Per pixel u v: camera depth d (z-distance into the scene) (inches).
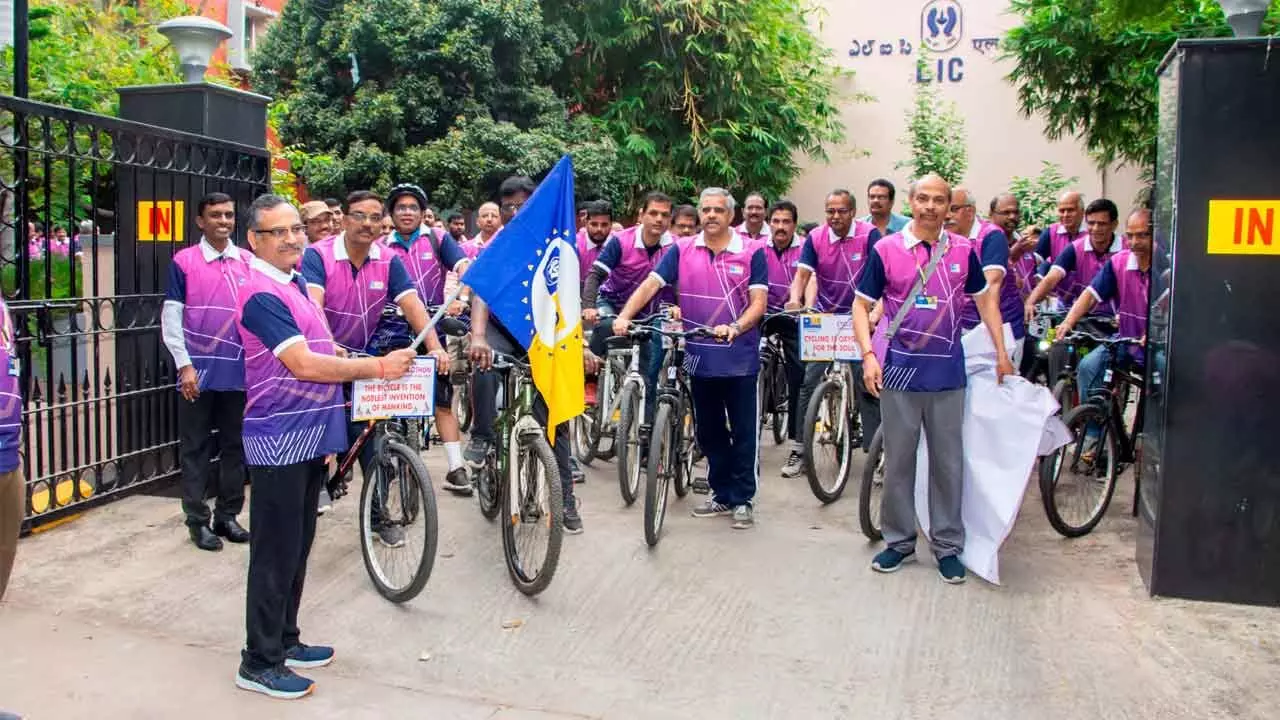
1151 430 208.7
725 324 246.4
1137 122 479.5
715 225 242.5
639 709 159.0
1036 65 486.9
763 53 642.2
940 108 701.3
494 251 198.2
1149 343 211.9
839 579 214.8
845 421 280.7
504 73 566.9
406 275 229.9
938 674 170.6
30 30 330.0
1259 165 192.4
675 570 219.6
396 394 191.2
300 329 159.6
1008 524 212.2
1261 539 197.3
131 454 262.2
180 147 265.0
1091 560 227.9
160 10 436.1
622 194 611.5
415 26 527.2
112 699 157.6
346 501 268.5
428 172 525.7
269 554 159.5
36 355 263.7
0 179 246.5
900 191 716.0
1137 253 263.4
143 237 264.8
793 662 175.5
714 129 636.7
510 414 216.8
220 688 162.4
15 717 131.3
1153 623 189.9
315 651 172.9
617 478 303.1
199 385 225.1
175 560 221.3
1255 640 182.1
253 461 158.4
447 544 234.2
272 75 577.9
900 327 214.4
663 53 636.1
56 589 203.2
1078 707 158.7
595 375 247.1
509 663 175.0
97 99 342.3
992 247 224.5
